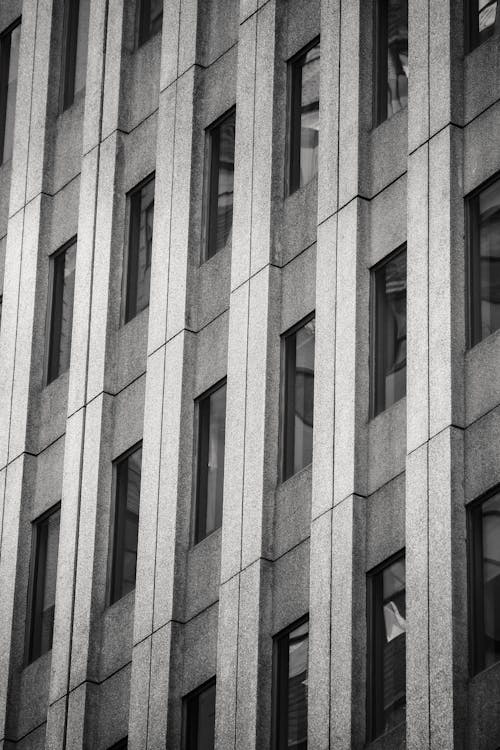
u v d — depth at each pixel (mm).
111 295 57812
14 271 62219
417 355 47000
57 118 63219
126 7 61156
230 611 49906
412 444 46312
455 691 43250
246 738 48188
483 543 44594
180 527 52625
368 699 46062
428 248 47656
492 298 46531
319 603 47438
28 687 56438
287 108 54375
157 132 58469
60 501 57500
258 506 50094
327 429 48844
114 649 53719
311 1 54594
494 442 44719
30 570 58062
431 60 49438
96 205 59531
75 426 57250
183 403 53844
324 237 50875
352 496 47438
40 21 64875
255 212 53438
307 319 51281
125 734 52344
